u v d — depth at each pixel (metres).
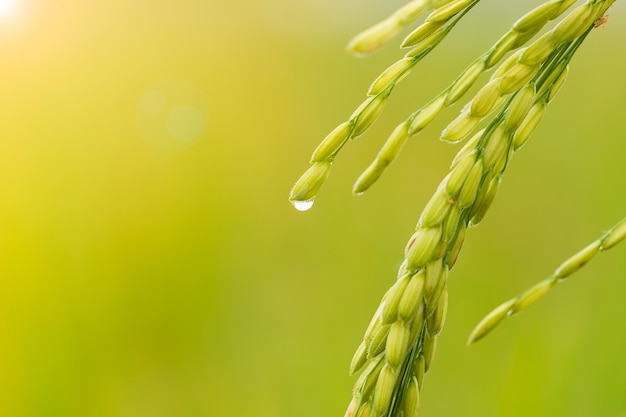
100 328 0.64
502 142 0.32
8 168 0.76
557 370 0.57
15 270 0.66
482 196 0.33
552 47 0.32
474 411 0.57
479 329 0.33
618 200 0.69
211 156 0.87
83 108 0.90
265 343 0.64
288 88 1.04
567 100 0.85
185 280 0.68
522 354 0.58
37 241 0.69
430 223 0.32
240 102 1.01
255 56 1.13
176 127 0.91
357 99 1.01
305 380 0.60
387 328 0.33
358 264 0.71
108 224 0.73
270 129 0.94
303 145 0.91
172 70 1.07
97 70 1.00
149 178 0.80
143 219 0.74
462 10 0.33
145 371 0.63
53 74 0.94
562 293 0.63
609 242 0.33
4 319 0.63
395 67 0.33
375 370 0.33
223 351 0.64
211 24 1.19
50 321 0.63
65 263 0.68
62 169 0.77
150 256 0.70
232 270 0.71
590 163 0.74
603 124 0.79
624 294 0.60
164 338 0.65
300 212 0.79
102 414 0.60
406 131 0.32
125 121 0.89
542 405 0.55
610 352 0.56
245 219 0.78
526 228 0.72
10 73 0.92
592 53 0.95
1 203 0.71
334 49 1.16
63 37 1.04
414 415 0.33
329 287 0.69
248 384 0.61
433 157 0.84
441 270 0.32
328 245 0.75
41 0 1.03
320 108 0.99
